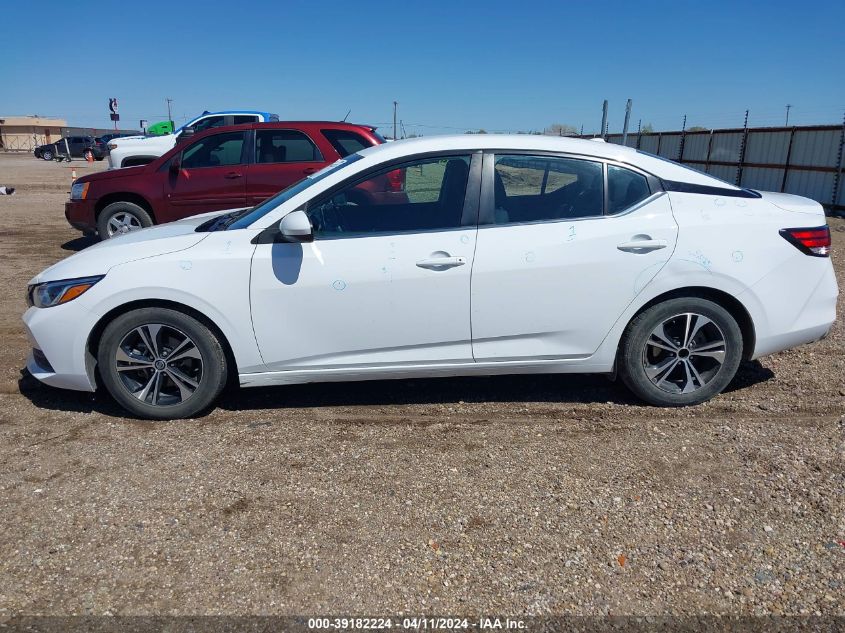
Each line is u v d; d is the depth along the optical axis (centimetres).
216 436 425
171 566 301
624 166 443
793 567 299
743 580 291
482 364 445
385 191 435
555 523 331
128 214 956
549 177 439
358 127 963
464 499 353
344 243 427
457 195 434
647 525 329
